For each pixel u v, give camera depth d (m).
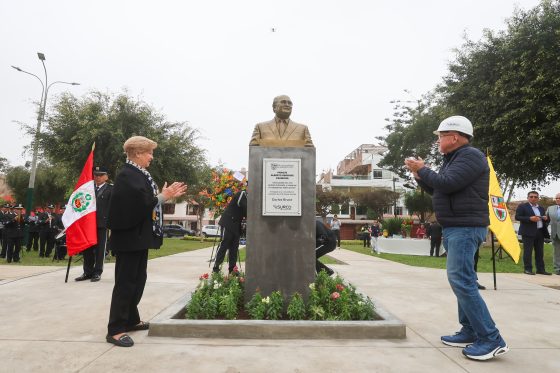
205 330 3.43
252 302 3.98
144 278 3.67
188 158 23.78
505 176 16.12
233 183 8.12
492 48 14.88
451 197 3.12
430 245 16.80
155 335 3.44
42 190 37.53
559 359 3.01
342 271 8.68
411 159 3.32
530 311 4.74
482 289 6.36
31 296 5.14
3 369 2.64
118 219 3.23
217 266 7.08
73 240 6.18
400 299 5.35
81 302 4.79
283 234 4.22
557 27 12.94
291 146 4.38
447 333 3.71
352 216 54.56
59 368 2.67
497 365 2.86
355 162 62.59
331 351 3.10
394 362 2.88
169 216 63.56
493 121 14.42
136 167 3.45
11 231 10.22
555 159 13.50
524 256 8.84
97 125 20.28
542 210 8.91
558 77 12.68
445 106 17.92
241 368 2.70
